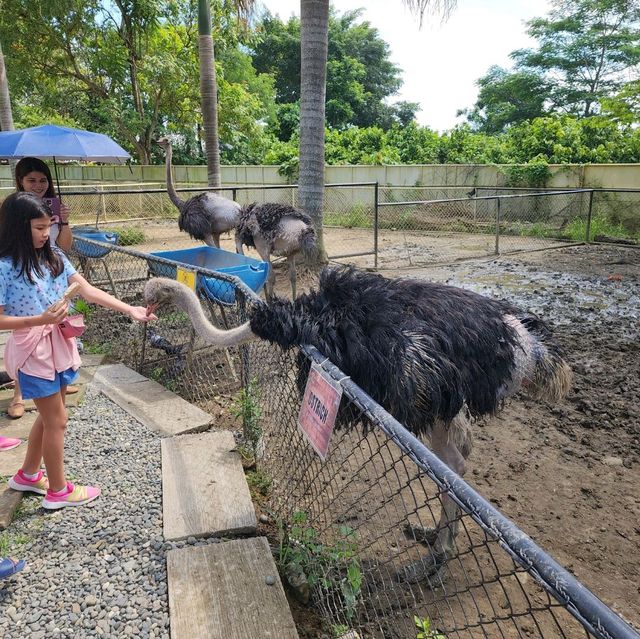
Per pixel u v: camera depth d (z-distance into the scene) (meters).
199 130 23.81
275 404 3.40
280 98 35.75
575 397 4.55
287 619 2.24
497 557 2.85
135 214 17.73
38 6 17.33
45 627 2.25
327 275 2.63
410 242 13.02
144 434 3.72
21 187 4.21
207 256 6.25
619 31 25.89
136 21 18.86
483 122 31.16
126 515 2.90
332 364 2.12
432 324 2.34
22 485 3.04
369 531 2.92
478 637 2.34
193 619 2.24
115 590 2.42
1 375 4.46
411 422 2.29
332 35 33.88
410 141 19.88
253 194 19.14
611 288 8.18
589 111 26.72
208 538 2.74
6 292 2.65
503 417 4.31
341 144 20.81
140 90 21.69
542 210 14.59
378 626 2.35
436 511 3.12
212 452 3.47
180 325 5.34
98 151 5.57
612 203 13.53
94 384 4.54
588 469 3.62
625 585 2.66
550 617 2.46
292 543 2.68
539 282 8.63
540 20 27.23
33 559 2.61
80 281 3.03
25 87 20.25
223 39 20.91
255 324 2.59
